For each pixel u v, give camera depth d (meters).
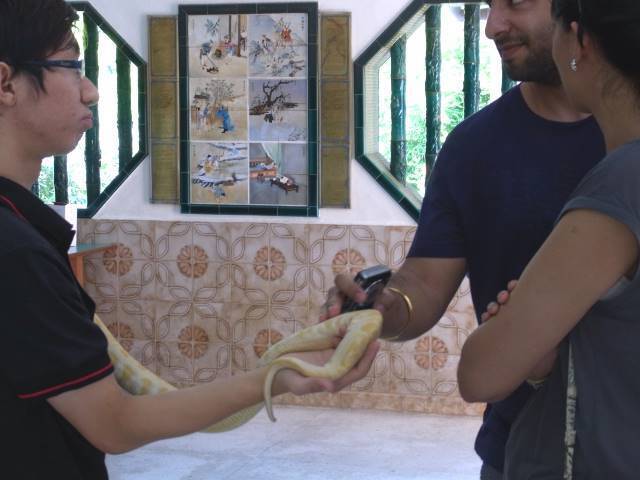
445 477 4.23
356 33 4.91
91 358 1.31
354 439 4.72
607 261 1.28
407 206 4.94
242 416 1.67
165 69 5.11
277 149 5.04
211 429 1.71
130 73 5.22
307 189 5.03
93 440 1.36
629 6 1.28
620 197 1.27
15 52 1.38
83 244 5.20
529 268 1.37
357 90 4.92
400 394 5.10
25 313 1.28
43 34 1.40
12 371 1.29
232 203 5.13
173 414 1.38
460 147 1.95
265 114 5.03
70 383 1.30
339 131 4.98
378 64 4.99
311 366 1.39
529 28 1.74
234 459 4.49
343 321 1.53
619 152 1.31
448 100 5.10
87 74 5.21
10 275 1.27
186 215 5.20
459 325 4.97
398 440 4.70
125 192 5.25
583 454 1.38
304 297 5.09
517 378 1.40
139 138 5.19
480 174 1.91
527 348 1.36
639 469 1.33
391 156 4.98
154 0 5.08
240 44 5.00
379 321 1.50
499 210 1.88
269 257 5.11
